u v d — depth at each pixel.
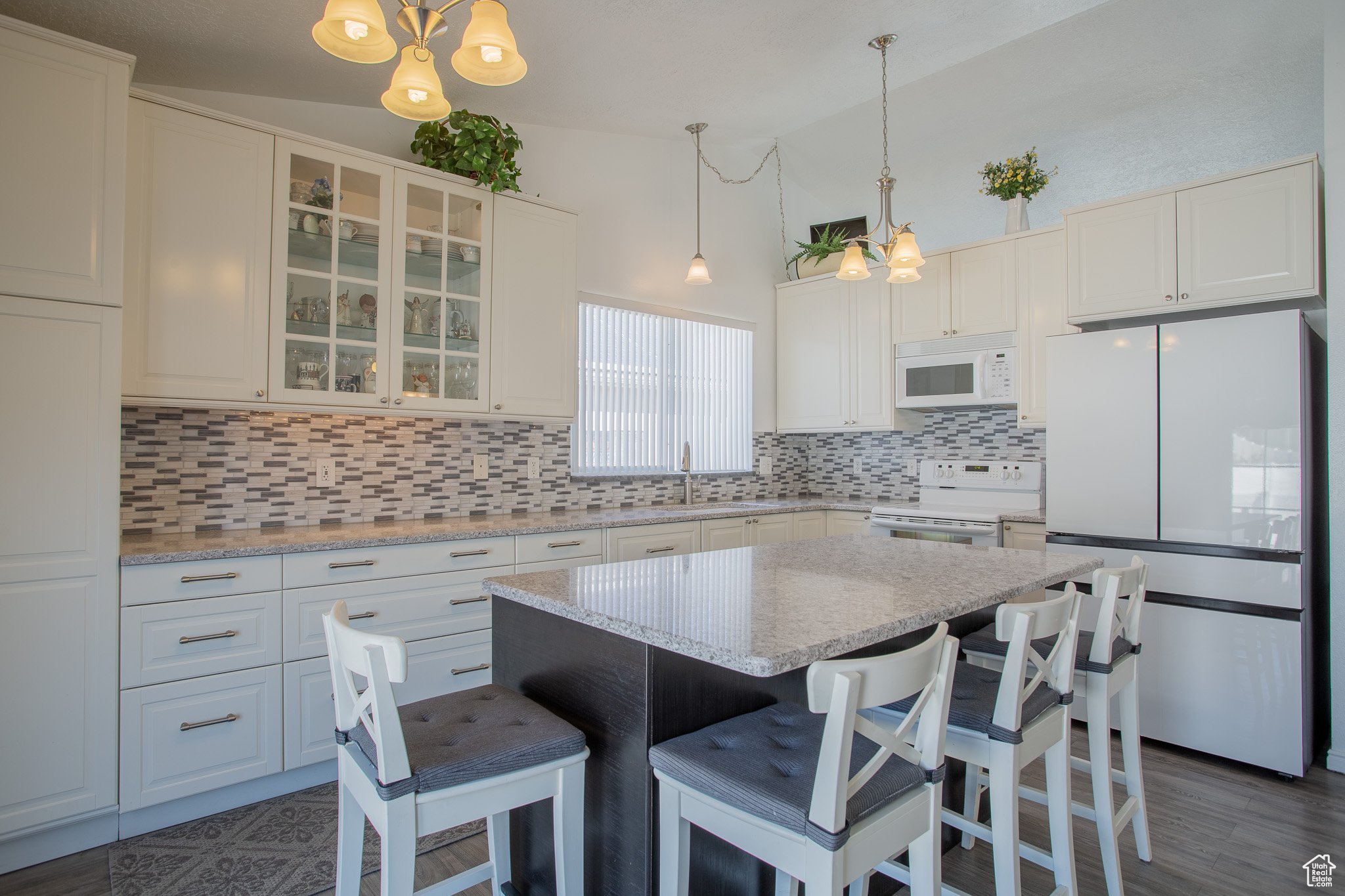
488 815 1.25
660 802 1.26
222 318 2.36
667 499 4.09
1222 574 2.62
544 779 1.32
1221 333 2.65
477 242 3.02
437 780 1.18
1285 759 2.49
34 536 1.86
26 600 1.86
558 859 1.34
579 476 3.70
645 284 3.96
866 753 1.23
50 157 1.89
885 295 4.12
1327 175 2.53
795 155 4.38
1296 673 2.47
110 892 1.78
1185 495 2.71
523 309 3.16
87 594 1.94
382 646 1.13
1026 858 1.72
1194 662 2.67
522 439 3.47
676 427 4.14
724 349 4.41
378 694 1.13
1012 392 3.59
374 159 2.71
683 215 4.16
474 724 1.39
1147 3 2.67
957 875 1.90
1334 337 2.51
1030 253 3.55
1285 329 2.52
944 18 2.70
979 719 1.46
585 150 3.72
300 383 2.54
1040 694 1.59
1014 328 3.59
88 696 1.94
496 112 3.29
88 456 1.94
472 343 3.01
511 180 3.09
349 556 2.39
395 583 2.49
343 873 1.35
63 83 1.91
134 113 2.19
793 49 2.85
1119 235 3.00
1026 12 2.71
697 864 1.42
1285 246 2.62
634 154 3.93
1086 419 2.96
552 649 1.61
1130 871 1.94
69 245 1.91
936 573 1.83
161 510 2.51
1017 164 3.56
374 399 2.71
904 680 1.06
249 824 2.11
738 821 1.12
